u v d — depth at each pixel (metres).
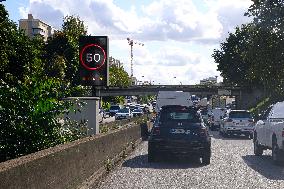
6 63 53.59
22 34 61.50
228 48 84.56
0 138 10.28
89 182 9.94
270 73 52.97
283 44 51.41
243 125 31.33
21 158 6.29
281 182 11.32
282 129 14.45
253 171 13.52
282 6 51.22
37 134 10.67
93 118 16.50
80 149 9.49
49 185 6.95
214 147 22.83
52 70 74.12
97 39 17.86
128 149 19.16
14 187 5.47
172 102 34.12
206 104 74.88
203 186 10.60
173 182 11.15
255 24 52.47
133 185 10.61
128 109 70.88
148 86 100.81
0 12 51.34
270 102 71.50
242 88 90.62
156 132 15.49
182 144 15.27
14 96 10.57
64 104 11.36
